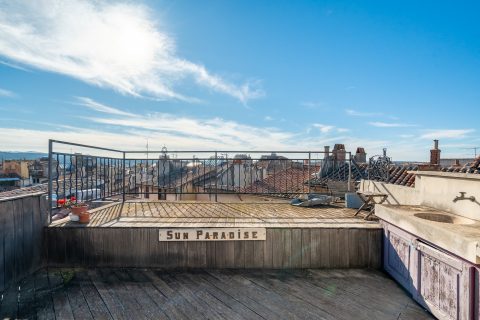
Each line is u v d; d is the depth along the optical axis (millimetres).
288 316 3000
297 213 5242
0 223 3332
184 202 6414
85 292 3416
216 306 3162
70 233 4148
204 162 6438
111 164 5934
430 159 12047
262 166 7543
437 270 3043
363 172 9695
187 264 4164
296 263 4184
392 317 3047
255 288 3600
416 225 3336
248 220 4629
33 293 3367
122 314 2969
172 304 3186
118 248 4164
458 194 3820
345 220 4699
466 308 2645
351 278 3922
